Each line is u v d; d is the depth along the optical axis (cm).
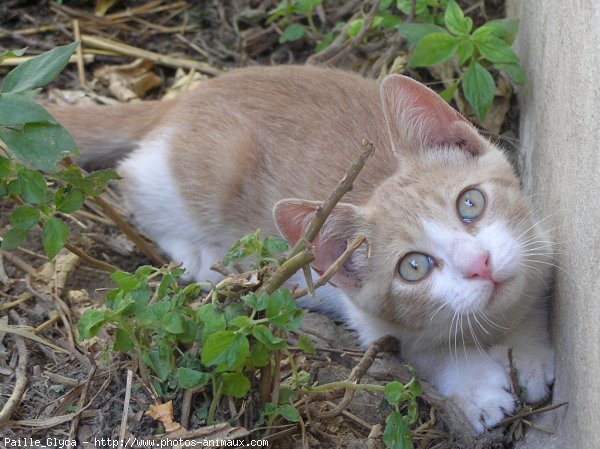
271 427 70
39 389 73
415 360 77
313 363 75
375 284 76
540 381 73
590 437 64
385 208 76
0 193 72
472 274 72
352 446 71
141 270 71
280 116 83
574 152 70
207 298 71
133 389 71
